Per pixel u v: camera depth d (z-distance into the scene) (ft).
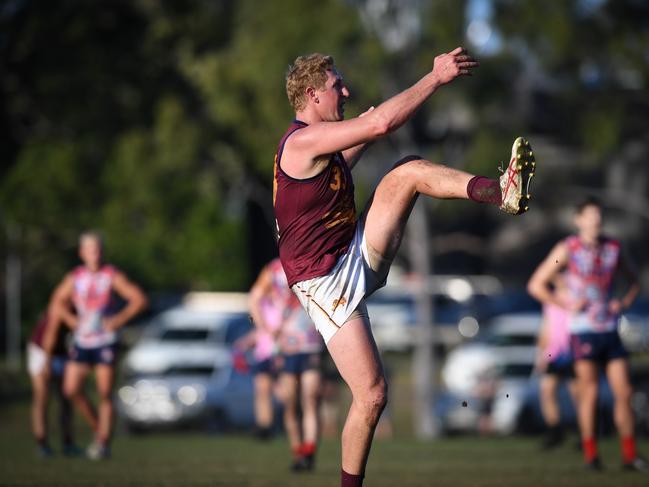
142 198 325.21
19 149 382.83
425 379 267.39
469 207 330.54
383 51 242.99
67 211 355.56
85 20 348.18
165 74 339.57
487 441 189.78
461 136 268.82
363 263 66.95
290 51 252.42
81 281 141.59
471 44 251.80
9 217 353.92
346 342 66.08
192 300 446.60
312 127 66.08
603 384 211.00
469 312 470.80
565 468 117.80
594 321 118.01
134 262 430.20
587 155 299.79
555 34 244.42
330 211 66.85
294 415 128.57
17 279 377.71
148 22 344.49
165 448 161.48
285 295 129.39
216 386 234.17
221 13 323.98
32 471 115.14
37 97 359.25
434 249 439.22
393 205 66.64
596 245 120.16
